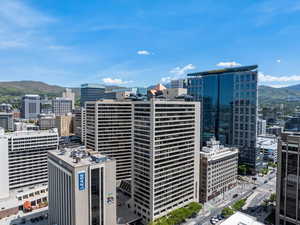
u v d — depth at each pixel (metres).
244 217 68.44
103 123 149.38
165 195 113.06
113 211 92.56
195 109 127.69
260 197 149.88
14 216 127.38
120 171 155.88
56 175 97.38
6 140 135.50
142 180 113.50
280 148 105.31
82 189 83.25
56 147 161.75
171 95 155.12
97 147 148.75
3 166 134.38
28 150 150.00
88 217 85.19
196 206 120.88
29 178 151.62
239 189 164.88
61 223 94.19
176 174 118.19
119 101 155.12
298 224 98.81
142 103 111.25
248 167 199.38
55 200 99.75
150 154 107.06
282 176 104.94
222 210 124.75
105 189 89.19
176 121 115.69
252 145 198.88
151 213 107.56
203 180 141.62
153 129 105.00
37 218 124.31
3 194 134.88
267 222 116.12
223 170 155.50
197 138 130.62
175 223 110.19
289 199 101.94
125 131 156.00
